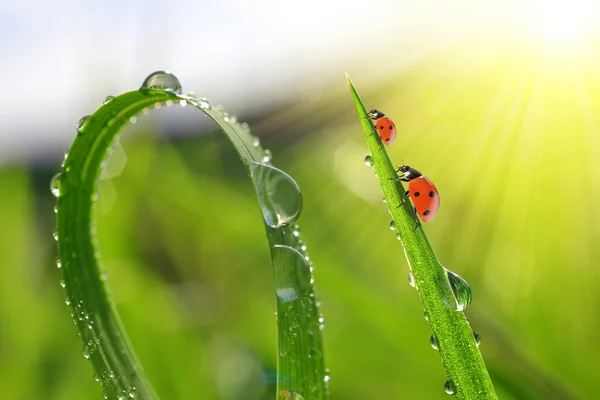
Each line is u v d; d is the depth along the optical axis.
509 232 0.34
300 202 0.22
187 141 0.39
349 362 0.28
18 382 0.28
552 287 0.29
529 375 0.25
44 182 0.35
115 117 0.23
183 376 0.28
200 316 0.31
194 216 0.34
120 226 0.32
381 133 0.24
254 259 0.33
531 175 0.36
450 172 0.40
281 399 0.22
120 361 0.22
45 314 0.30
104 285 0.23
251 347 0.29
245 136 0.23
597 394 0.26
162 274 0.33
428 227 0.36
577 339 0.28
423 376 0.27
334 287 0.28
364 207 0.35
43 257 0.32
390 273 0.30
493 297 0.30
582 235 0.32
